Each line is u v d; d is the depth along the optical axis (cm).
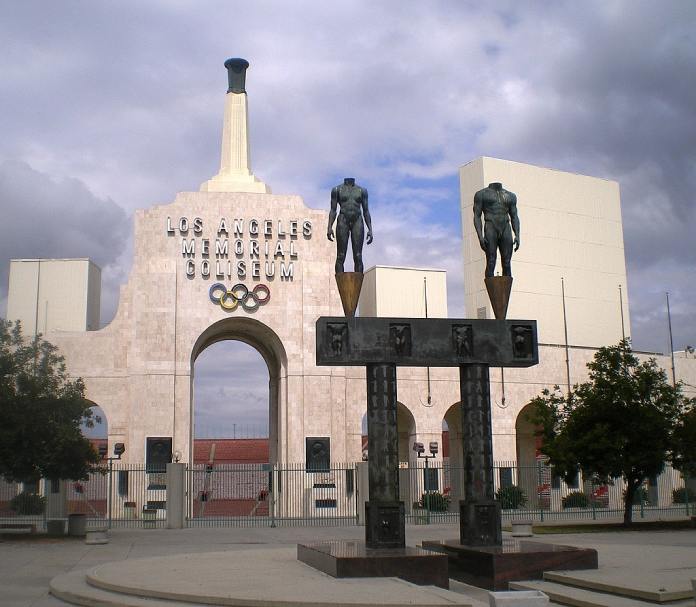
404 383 7088
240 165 6838
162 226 6475
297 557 2752
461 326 2508
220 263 6500
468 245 8150
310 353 6538
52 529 4391
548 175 8419
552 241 8319
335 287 6656
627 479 4809
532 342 2550
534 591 1472
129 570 2452
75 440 4319
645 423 4688
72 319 7306
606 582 2033
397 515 2356
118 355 6425
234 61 6950
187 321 6391
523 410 7588
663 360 8112
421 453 6944
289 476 6359
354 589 1959
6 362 4366
